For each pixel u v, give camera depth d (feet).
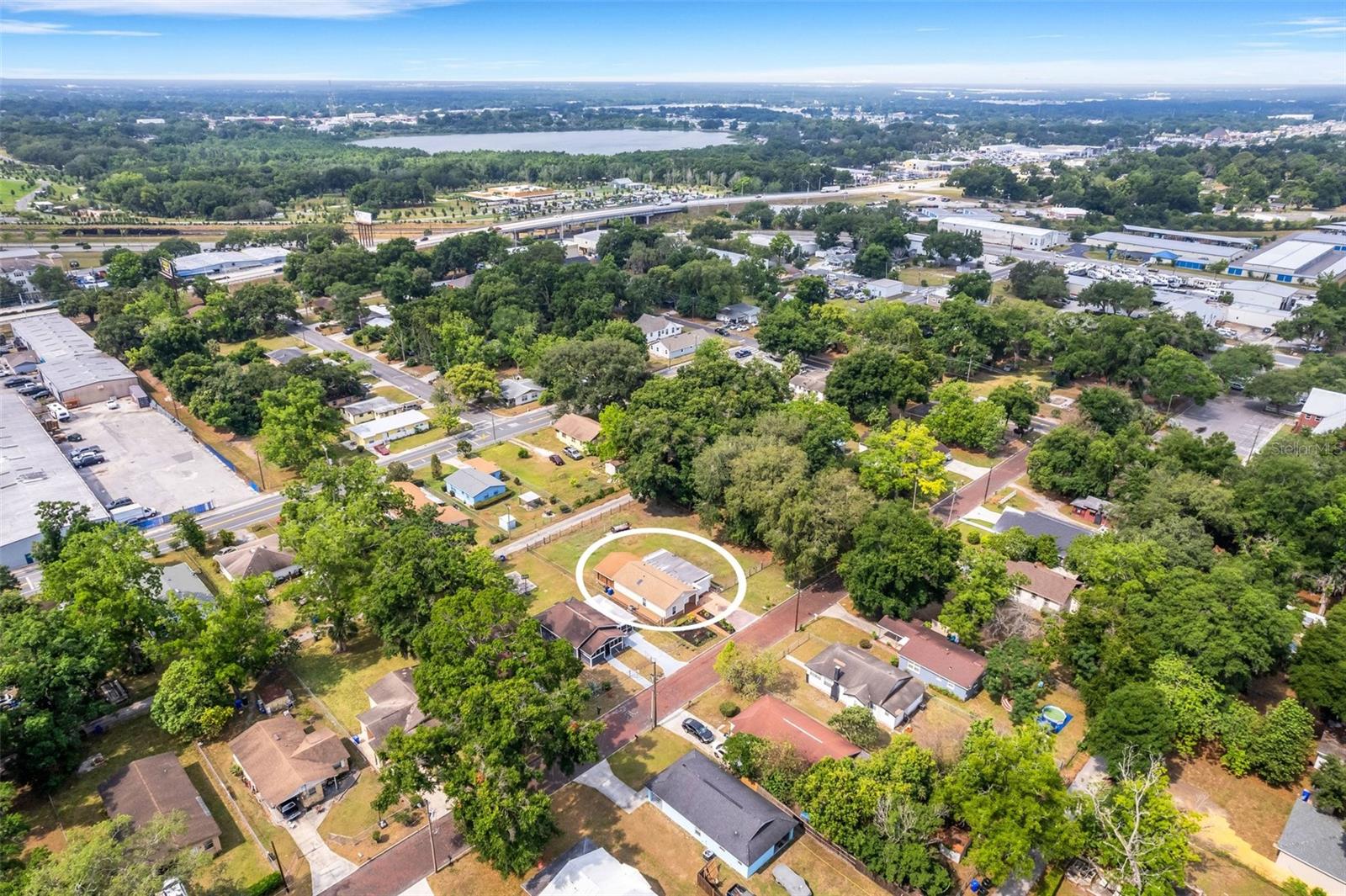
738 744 259.19
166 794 245.04
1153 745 248.52
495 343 648.38
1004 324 652.48
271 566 371.56
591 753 243.19
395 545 316.60
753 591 373.40
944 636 331.16
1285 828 236.84
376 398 598.75
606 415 494.59
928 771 240.12
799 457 397.19
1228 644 278.05
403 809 253.44
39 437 495.00
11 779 256.93
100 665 276.00
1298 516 363.15
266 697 301.84
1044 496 454.81
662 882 229.45
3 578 342.23
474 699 230.89
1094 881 226.38
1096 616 294.25
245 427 537.65
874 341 638.53
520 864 214.90
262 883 222.48
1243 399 589.32
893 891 224.53
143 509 426.51
